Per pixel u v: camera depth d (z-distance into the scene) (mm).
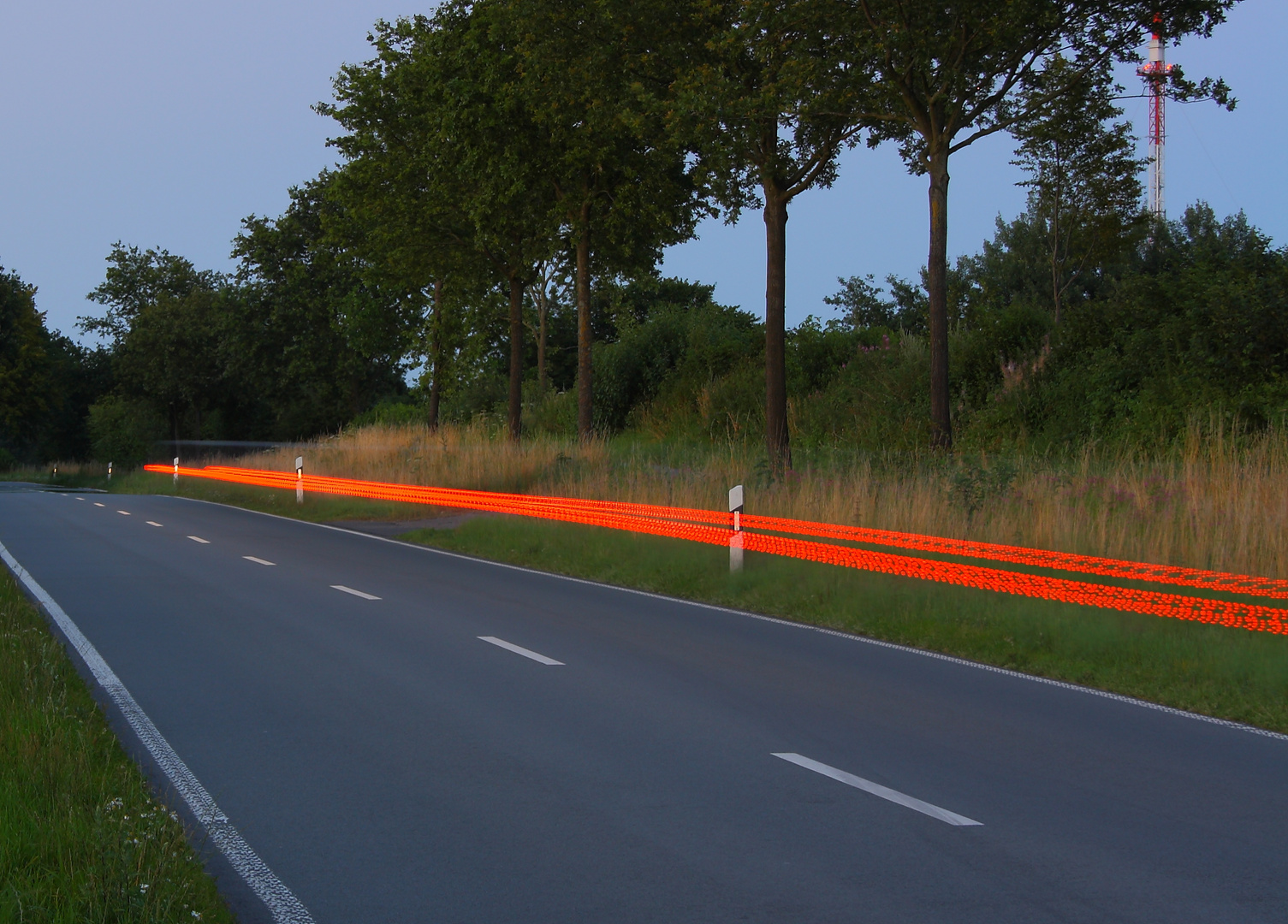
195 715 8172
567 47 26688
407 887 5012
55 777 6102
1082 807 6219
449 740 7527
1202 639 10695
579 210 34188
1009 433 26922
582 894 4934
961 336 32844
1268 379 23109
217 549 20234
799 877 5137
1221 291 24203
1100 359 27312
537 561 18359
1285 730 8117
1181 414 23203
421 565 18031
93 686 9102
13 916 4332
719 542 18203
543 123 31469
